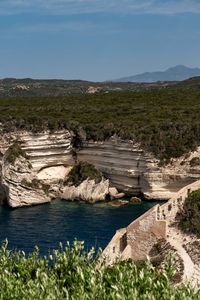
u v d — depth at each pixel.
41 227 77.94
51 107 131.62
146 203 94.44
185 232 48.91
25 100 154.62
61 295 23.81
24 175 97.25
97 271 25.97
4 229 77.06
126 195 100.25
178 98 145.00
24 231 75.69
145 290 24.38
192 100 140.50
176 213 51.56
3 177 95.75
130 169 99.00
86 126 107.00
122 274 25.23
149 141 98.38
